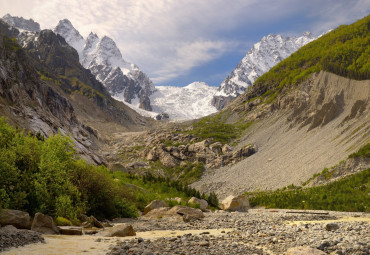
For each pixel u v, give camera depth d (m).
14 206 23.55
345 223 26.48
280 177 156.38
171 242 17.28
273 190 142.88
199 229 26.47
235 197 66.56
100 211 35.38
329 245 15.07
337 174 133.50
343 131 174.62
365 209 93.31
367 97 192.50
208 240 17.97
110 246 15.63
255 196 138.00
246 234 20.52
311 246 15.23
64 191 27.91
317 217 41.66
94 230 23.34
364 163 132.62
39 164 27.30
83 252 14.33
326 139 178.12
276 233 20.14
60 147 31.00
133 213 39.25
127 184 55.72
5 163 24.38
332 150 159.50
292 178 149.25
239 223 30.95
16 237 16.31
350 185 117.00
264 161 188.50
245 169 186.38
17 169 26.50
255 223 30.84
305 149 179.12
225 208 66.06
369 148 138.75
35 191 25.89
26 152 27.78
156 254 13.79
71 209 27.14
